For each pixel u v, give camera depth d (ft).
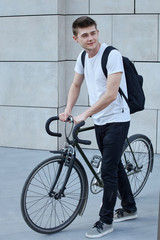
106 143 13.29
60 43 22.70
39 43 22.68
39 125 23.38
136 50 22.30
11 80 23.50
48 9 22.27
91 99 13.50
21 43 23.00
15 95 23.56
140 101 13.57
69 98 14.12
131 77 13.44
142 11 21.90
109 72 12.57
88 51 12.75
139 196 17.01
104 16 22.56
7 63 23.40
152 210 15.67
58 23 22.27
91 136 23.68
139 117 22.77
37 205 16.03
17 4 22.72
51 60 22.61
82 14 22.86
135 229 14.11
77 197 16.72
